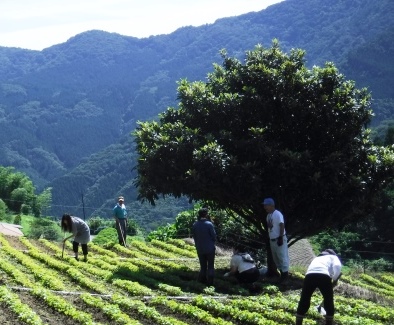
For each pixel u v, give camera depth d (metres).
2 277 18.94
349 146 22.11
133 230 47.50
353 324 15.46
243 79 22.92
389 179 21.94
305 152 20.97
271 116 22.33
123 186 123.62
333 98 22.14
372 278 27.31
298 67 23.19
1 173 66.56
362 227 39.50
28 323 13.74
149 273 21.34
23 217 57.66
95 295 17.27
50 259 22.55
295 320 15.38
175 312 16.08
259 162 21.08
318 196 21.73
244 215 22.88
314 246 39.03
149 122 22.80
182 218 36.31
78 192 126.00
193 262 26.42
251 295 18.89
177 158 20.84
